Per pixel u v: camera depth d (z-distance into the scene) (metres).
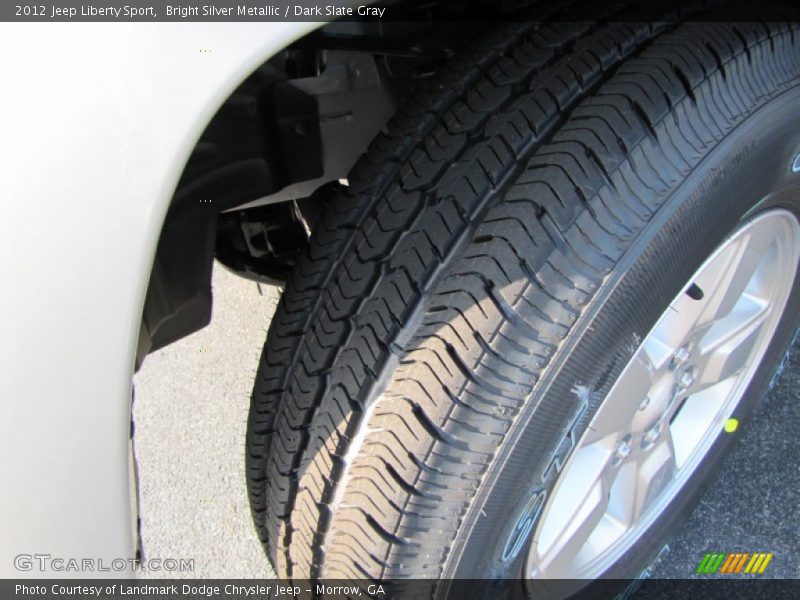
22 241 0.71
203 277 1.21
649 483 1.54
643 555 1.61
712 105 1.02
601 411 1.24
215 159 1.15
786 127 1.15
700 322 1.40
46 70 0.69
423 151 1.10
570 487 1.36
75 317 0.74
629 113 0.97
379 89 1.35
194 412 2.26
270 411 1.23
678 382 1.48
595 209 0.95
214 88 0.72
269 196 1.38
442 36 1.23
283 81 1.24
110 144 0.71
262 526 1.37
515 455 1.03
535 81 1.07
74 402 0.77
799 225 1.50
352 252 1.12
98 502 0.82
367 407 1.04
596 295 0.97
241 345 2.34
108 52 0.69
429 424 0.98
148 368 2.42
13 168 0.69
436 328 0.98
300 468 1.15
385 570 1.07
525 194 0.97
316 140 1.31
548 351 0.97
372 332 1.05
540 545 1.35
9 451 0.76
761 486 1.80
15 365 0.74
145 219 0.73
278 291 2.30
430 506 1.02
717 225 1.14
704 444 1.65
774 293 1.58
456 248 1.01
